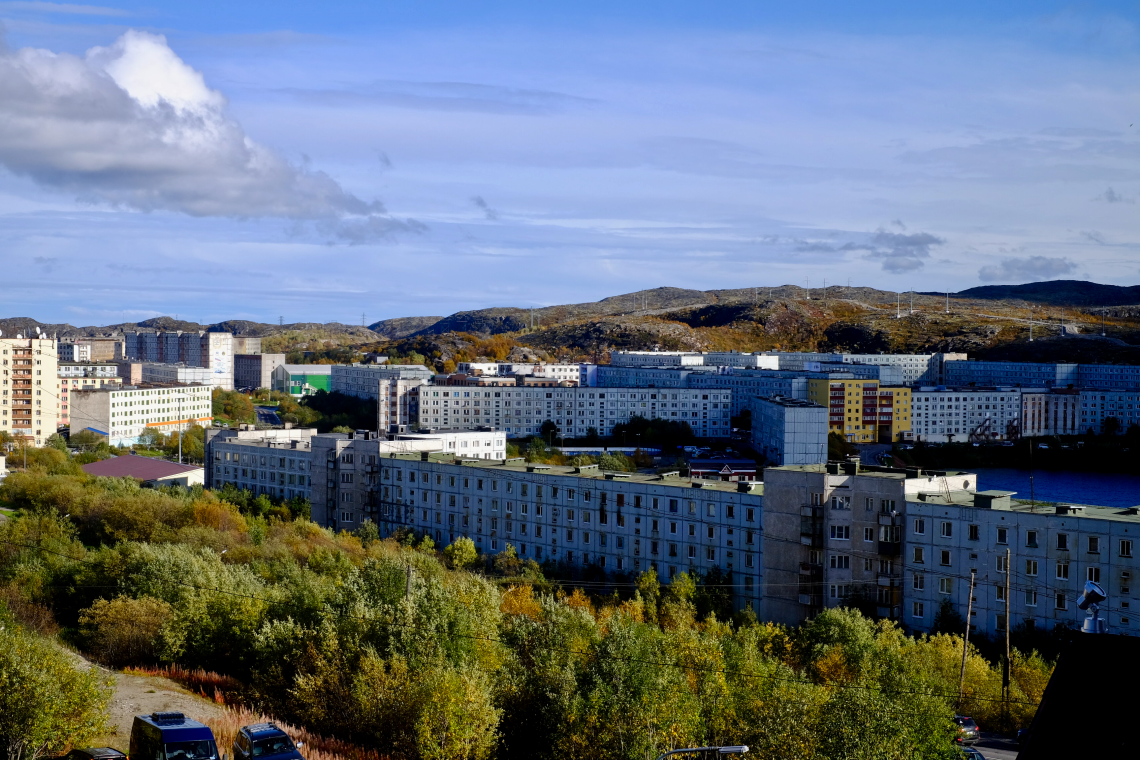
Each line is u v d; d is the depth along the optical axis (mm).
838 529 173375
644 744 90312
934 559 164625
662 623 159625
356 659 110188
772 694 98812
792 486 177125
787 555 178250
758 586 183000
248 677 124250
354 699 103000
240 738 78125
